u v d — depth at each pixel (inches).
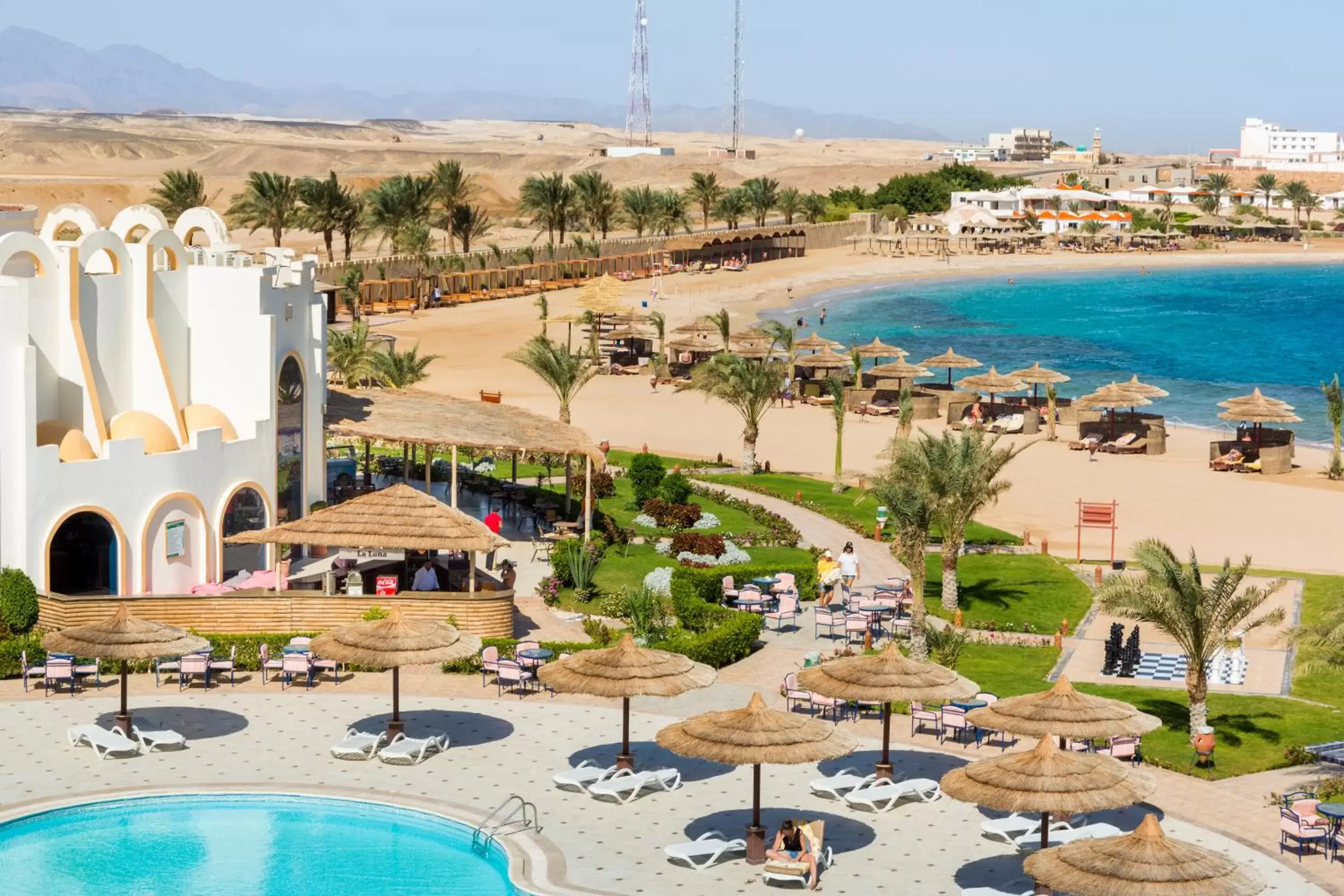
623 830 1215.6
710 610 1813.5
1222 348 5492.1
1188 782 1363.2
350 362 2940.5
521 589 1957.4
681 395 3966.5
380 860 1155.3
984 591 2100.1
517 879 1103.0
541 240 7495.1
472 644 1397.6
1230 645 1457.9
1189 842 1191.6
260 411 1914.4
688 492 2529.5
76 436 1726.1
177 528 1796.3
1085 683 1694.1
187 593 1809.8
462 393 3831.2
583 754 1395.2
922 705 1499.8
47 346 1737.2
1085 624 1968.5
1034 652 1833.2
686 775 1349.7
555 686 1290.6
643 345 4507.9
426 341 4638.3
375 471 2620.6
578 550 1963.6
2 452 1641.2
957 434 3496.6
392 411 2229.3
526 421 2285.9
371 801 1258.6
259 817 1243.8
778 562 2188.7
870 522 2488.9
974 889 1081.4
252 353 1904.5
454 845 1196.5
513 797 1259.2
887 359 4972.9
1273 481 3078.2
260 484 1910.7
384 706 1525.6
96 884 1088.2
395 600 1706.4
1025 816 1250.6
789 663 1712.6
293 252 2112.5
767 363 2992.1
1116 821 1259.8
